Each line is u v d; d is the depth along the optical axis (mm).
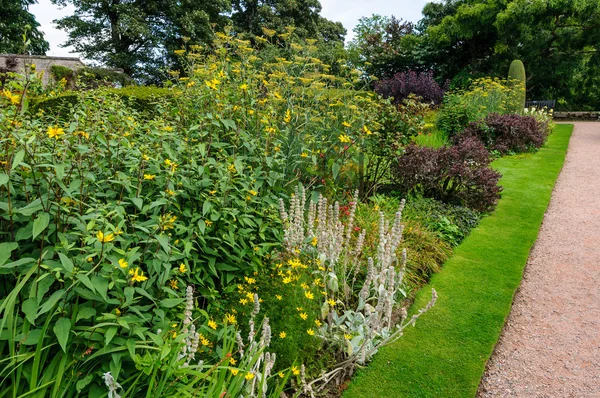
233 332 2115
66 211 1897
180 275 2180
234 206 2734
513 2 17984
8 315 1492
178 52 4098
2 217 1862
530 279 3746
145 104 5992
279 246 2883
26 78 1970
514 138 9438
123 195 2396
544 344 2836
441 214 5000
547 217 5348
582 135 12914
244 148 3244
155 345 1794
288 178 3609
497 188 5496
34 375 1446
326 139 4391
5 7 19438
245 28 24312
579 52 19641
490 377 2525
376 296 2828
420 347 2734
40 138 2002
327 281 2686
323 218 2828
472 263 3973
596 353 2729
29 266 1721
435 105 12539
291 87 4184
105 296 1573
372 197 4918
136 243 2066
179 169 2545
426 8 22578
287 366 2162
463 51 20844
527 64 19859
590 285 3611
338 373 2451
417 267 3654
